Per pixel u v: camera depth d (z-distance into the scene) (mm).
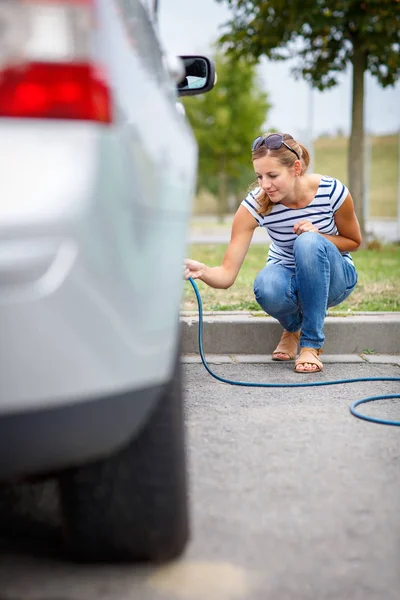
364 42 10531
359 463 2674
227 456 2732
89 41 1562
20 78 1516
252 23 10695
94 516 1832
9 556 1949
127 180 1586
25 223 1455
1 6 1526
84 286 1499
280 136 3879
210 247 10812
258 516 2205
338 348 4625
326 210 4086
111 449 1688
